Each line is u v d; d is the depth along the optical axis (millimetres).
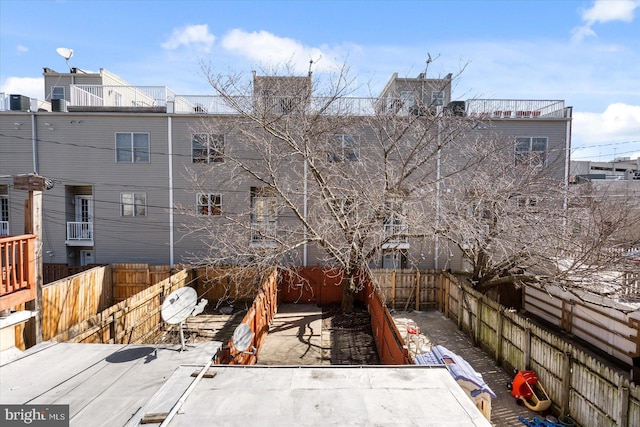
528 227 9734
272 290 12008
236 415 3102
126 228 16281
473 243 10227
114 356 4277
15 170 16125
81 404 3268
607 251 8961
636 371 7164
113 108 16375
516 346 8617
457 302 12156
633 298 8375
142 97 20109
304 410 3184
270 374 3842
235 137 14344
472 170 11602
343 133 12695
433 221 10523
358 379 3748
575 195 10398
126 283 14070
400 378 3777
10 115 15969
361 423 3004
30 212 5379
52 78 22531
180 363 4074
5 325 4672
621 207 10281
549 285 10047
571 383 6949
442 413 3162
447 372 3938
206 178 15773
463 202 10195
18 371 3904
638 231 10680
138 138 16172
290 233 11555
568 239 9336
